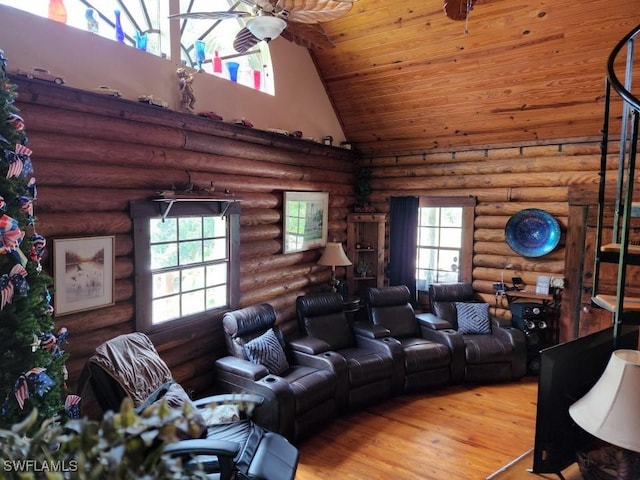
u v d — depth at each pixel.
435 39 4.28
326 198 5.55
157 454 0.90
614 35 3.67
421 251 6.05
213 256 3.99
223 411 3.01
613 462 1.99
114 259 3.06
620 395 1.85
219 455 2.24
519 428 3.75
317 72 5.30
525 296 5.01
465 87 4.65
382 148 6.04
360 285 6.18
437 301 5.37
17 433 0.91
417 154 5.84
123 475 0.84
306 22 2.61
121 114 3.02
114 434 0.88
